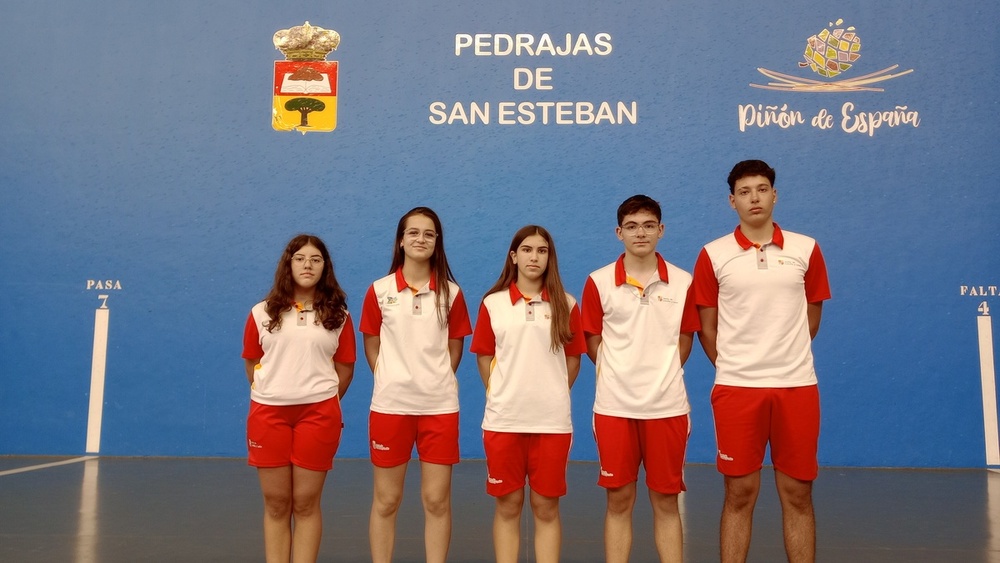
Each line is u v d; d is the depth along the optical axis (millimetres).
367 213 5262
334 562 2854
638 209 2596
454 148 5273
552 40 5293
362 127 5289
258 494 4000
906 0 5207
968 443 4996
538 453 2539
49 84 5336
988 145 5133
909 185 5133
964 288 5070
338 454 5105
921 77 5172
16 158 5305
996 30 5172
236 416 5176
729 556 2543
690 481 4430
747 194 2570
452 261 5230
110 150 5305
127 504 3730
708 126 5207
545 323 2584
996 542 3170
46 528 3248
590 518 3564
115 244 5262
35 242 5266
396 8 5336
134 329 5223
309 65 5320
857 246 5117
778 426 2527
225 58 5340
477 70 5301
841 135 5168
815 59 5207
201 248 5258
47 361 5211
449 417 2680
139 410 5184
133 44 5348
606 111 5242
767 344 2521
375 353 2850
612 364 2582
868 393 5043
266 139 5301
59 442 5176
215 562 2807
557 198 5230
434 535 2652
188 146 5305
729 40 5238
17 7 5367
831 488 4305
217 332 5223
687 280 2680
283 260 2604
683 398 2578
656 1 5277
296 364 2539
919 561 2895
